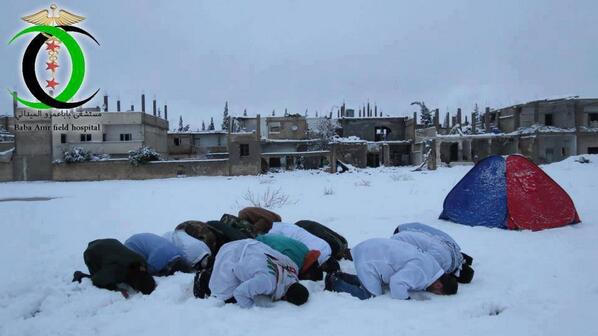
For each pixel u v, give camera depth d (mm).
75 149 47938
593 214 12195
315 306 5793
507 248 8617
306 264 6965
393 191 22484
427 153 49906
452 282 6094
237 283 6023
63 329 5312
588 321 5055
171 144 63000
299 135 58594
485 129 57281
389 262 6199
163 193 25719
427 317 5301
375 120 60000
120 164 46844
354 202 18062
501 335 4789
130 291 6672
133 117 51875
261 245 6320
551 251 8242
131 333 5129
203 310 5645
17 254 9453
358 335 4871
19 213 17016
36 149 48156
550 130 49750
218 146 63531
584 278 6566
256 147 47812
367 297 6168
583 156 39219
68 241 11008
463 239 9609
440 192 21047
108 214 16203
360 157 54969
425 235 6914
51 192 29750
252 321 5281
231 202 19625
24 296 6551
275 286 5867
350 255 8008
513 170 11195
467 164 50250
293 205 17453
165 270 7418
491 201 11195
